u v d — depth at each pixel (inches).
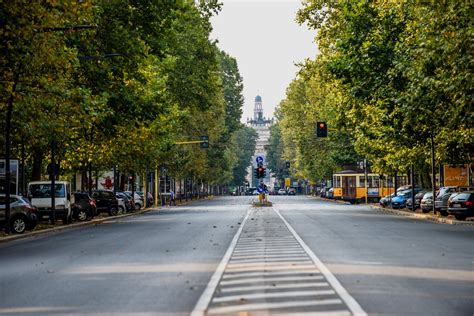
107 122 2933.1
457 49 2050.9
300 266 1264.8
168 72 4441.4
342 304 845.8
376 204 6013.8
